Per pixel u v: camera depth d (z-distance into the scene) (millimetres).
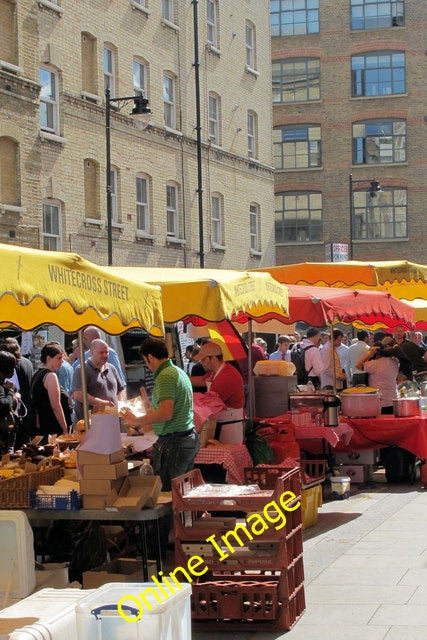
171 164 32656
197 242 34250
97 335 13328
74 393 12062
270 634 7305
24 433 12258
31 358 19938
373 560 9453
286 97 59188
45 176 25859
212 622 7492
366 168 58344
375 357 15859
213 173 35719
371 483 14773
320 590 8438
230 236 36875
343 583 8625
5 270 6164
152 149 31484
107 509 7703
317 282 15656
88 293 7090
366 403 14547
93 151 28047
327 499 13312
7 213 23453
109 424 7840
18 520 7246
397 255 58031
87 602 5395
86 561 8492
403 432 14430
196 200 34250
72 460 8633
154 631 5211
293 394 13609
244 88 38406
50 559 8664
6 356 10391
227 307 9742
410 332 22406
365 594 8242
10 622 5250
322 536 10719
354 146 58625
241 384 11477
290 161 59156
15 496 7793
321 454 14336
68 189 26766
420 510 12281
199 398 11078
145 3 31516
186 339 23656
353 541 10391
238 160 37594
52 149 26141
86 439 7828
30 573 7285
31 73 24391
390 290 17516
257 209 39531
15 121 23719
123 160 29812
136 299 7840
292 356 19125
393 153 58219
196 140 34156
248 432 11859
